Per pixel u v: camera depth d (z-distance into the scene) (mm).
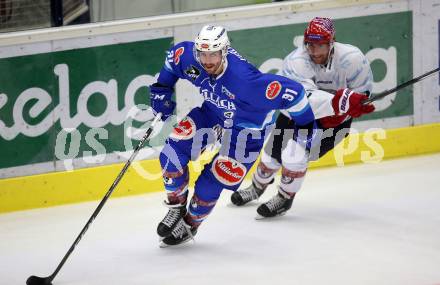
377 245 13508
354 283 11844
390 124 18922
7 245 14523
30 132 16609
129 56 17047
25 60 16359
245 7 17672
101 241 14406
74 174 16953
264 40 17891
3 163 16547
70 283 12414
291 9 17891
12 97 16375
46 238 14789
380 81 18688
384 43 18609
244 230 14609
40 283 11984
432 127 19203
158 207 16328
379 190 16688
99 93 16953
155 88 13516
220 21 17531
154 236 14539
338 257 13016
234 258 13195
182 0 17641
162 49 17266
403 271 12242
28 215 16328
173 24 17219
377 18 18453
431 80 19047
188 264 13008
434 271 12180
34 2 16656
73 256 13680
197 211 13305
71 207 16688
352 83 14352
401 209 15406
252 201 16297
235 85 12242
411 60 18844
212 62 11984
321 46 13516
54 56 16547
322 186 17172
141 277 12531
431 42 18922
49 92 16609
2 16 16656
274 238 14094
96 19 17172
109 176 17141
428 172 17766
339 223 14766
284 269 12586
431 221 14641
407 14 18656
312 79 14250
